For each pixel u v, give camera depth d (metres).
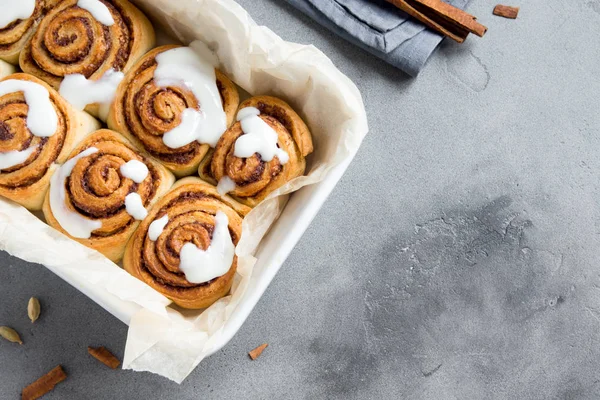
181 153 0.60
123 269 0.60
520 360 0.71
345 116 0.60
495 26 0.72
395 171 0.71
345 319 0.71
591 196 0.72
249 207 0.60
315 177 0.59
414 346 0.71
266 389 0.70
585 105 0.72
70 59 0.61
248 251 0.58
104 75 0.61
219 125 0.60
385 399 0.71
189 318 0.60
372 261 0.71
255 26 0.59
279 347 0.70
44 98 0.60
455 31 0.71
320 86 0.60
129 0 0.62
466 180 0.72
